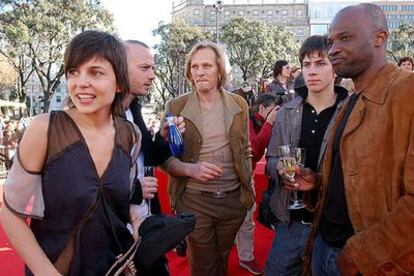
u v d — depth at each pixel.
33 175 1.54
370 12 1.81
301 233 2.60
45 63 30.27
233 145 2.92
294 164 2.22
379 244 1.58
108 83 1.60
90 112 1.58
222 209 2.94
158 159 2.72
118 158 1.67
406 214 1.51
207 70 2.85
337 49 1.83
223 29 52.84
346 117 1.98
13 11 27.89
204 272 2.97
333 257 2.02
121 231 1.69
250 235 3.84
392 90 1.68
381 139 1.69
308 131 2.57
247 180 2.99
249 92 4.62
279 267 2.69
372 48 1.80
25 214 1.56
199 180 2.77
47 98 31.78
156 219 1.81
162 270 1.88
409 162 1.54
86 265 1.58
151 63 2.60
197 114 2.92
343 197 1.95
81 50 1.56
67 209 1.54
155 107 47.44
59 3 28.53
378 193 1.70
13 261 3.85
